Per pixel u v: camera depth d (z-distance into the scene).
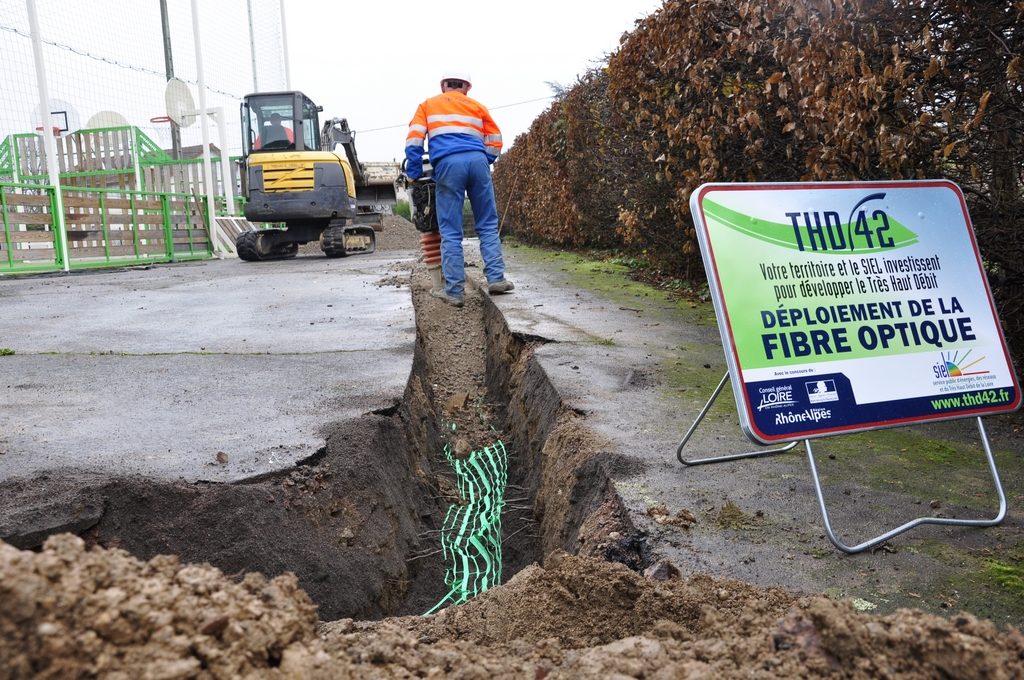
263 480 3.30
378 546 3.49
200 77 18.75
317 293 9.16
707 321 7.02
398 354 5.61
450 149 8.38
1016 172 3.92
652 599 2.09
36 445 3.61
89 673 1.22
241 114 15.43
